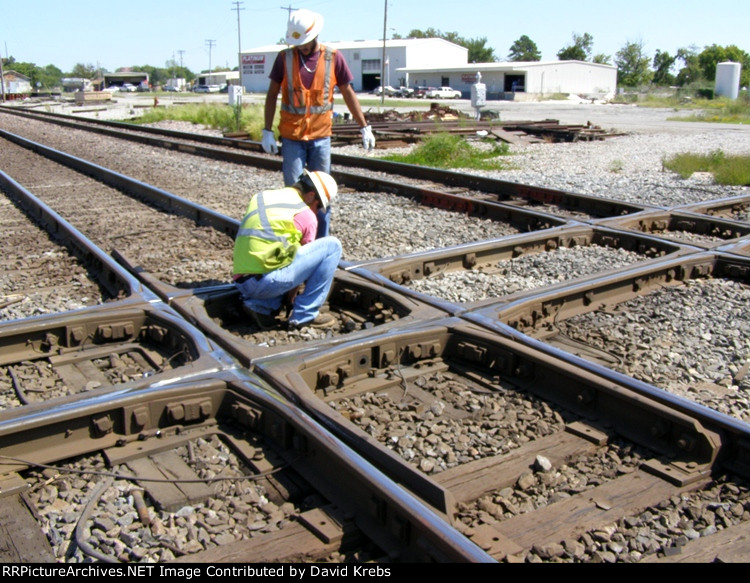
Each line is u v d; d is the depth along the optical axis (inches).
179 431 158.2
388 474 133.7
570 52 5241.1
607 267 288.7
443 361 199.0
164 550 119.6
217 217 355.6
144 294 235.0
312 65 269.6
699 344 213.6
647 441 154.6
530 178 554.6
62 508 132.5
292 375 167.8
